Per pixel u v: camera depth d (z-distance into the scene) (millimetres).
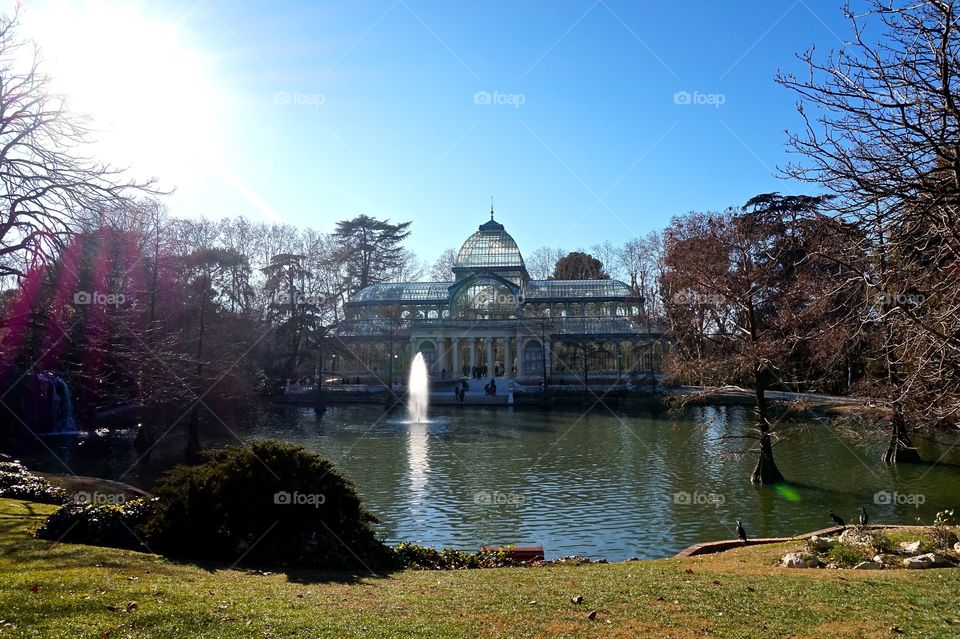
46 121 23344
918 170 11422
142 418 43062
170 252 48406
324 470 17500
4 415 45062
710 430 53812
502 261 110625
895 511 28172
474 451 43938
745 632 10656
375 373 98875
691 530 25375
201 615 10570
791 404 36469
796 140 12734
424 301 105250
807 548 18719
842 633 10641
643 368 93500
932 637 10492
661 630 10695
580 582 14336
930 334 12562
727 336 37750
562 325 98938
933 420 15984
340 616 10984
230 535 16422
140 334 37750
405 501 29875
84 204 24875
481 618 11203
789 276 33469
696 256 37250
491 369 99062
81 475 34844
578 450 44344
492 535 24578
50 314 27922
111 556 14805
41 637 9227
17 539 15766
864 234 12703
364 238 124938
